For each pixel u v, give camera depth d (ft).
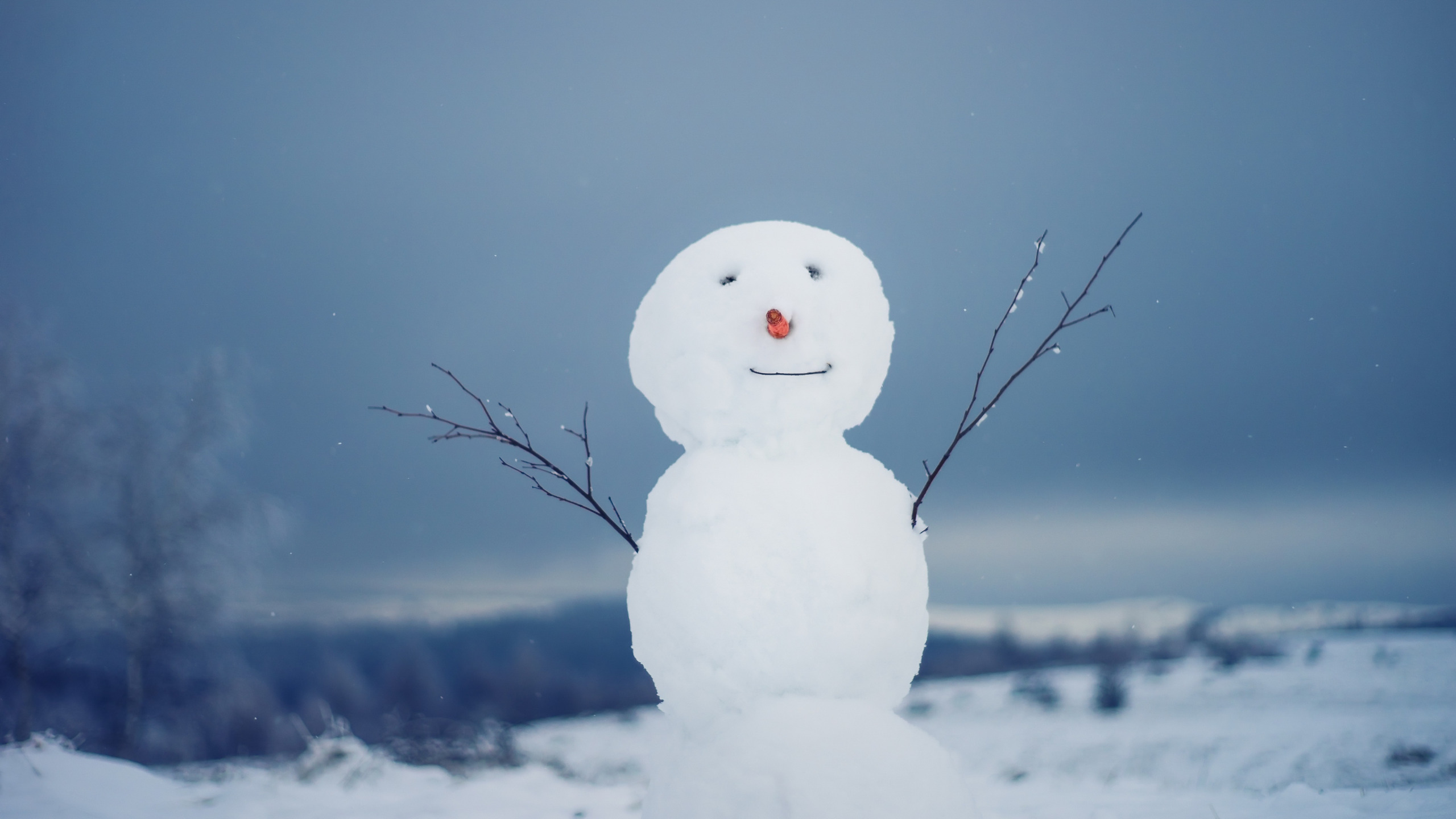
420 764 25.93
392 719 27.55
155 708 47.83
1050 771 33.53
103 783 20.47
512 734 28.22
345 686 65.77
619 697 69.51
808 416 9.59
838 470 9.59
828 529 9.00
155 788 21.07
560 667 71.41
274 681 56.49
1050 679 58.90
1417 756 30.50
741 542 9.00
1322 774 29.40
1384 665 50.90
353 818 19.54
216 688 49.03
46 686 46.57
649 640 9.41
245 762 31.12
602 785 23.91
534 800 21.56
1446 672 47.85
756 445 9.65
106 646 48.29
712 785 8.20
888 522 9.48
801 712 8.53
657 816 8.56
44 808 18.20
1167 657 61.05
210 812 19.30
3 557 46.39
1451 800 17.24
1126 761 34.55
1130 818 18.57
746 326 9.48
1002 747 40.47
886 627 9.02
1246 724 39.86
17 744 21.99
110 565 47.73
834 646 8.77
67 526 47.85
